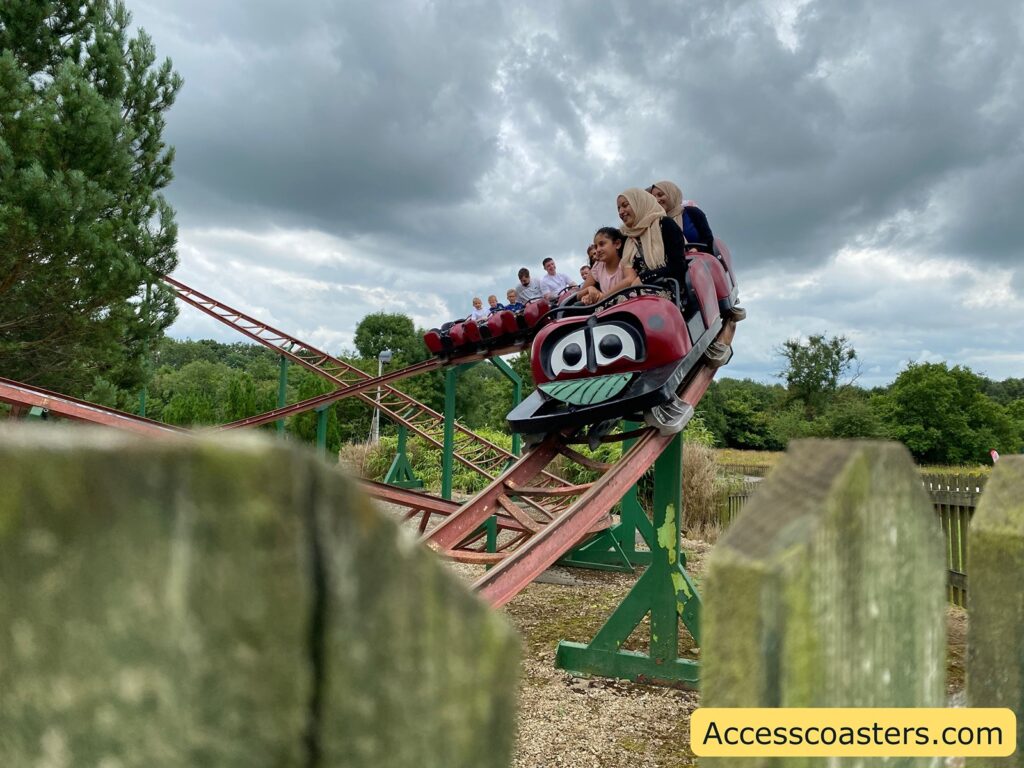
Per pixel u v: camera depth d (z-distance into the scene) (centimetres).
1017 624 121
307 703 50
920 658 106
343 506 51
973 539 127
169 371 6931
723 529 1360
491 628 60
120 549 46
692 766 449
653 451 568
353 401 4019
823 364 6375
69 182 1220
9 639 46
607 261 691
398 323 6375
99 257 1269
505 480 578
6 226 1135
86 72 1456
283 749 49
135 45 1551
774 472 95
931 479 894
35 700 46
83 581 45
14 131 1209
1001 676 123
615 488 523
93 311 1357
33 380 1384
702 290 645
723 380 8500
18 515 44
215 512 47
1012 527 123
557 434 615
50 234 1195
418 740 55
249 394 3033
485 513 559
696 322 628
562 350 585
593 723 515
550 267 1608
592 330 574
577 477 1641
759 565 83
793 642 85
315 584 49
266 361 7031
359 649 52
